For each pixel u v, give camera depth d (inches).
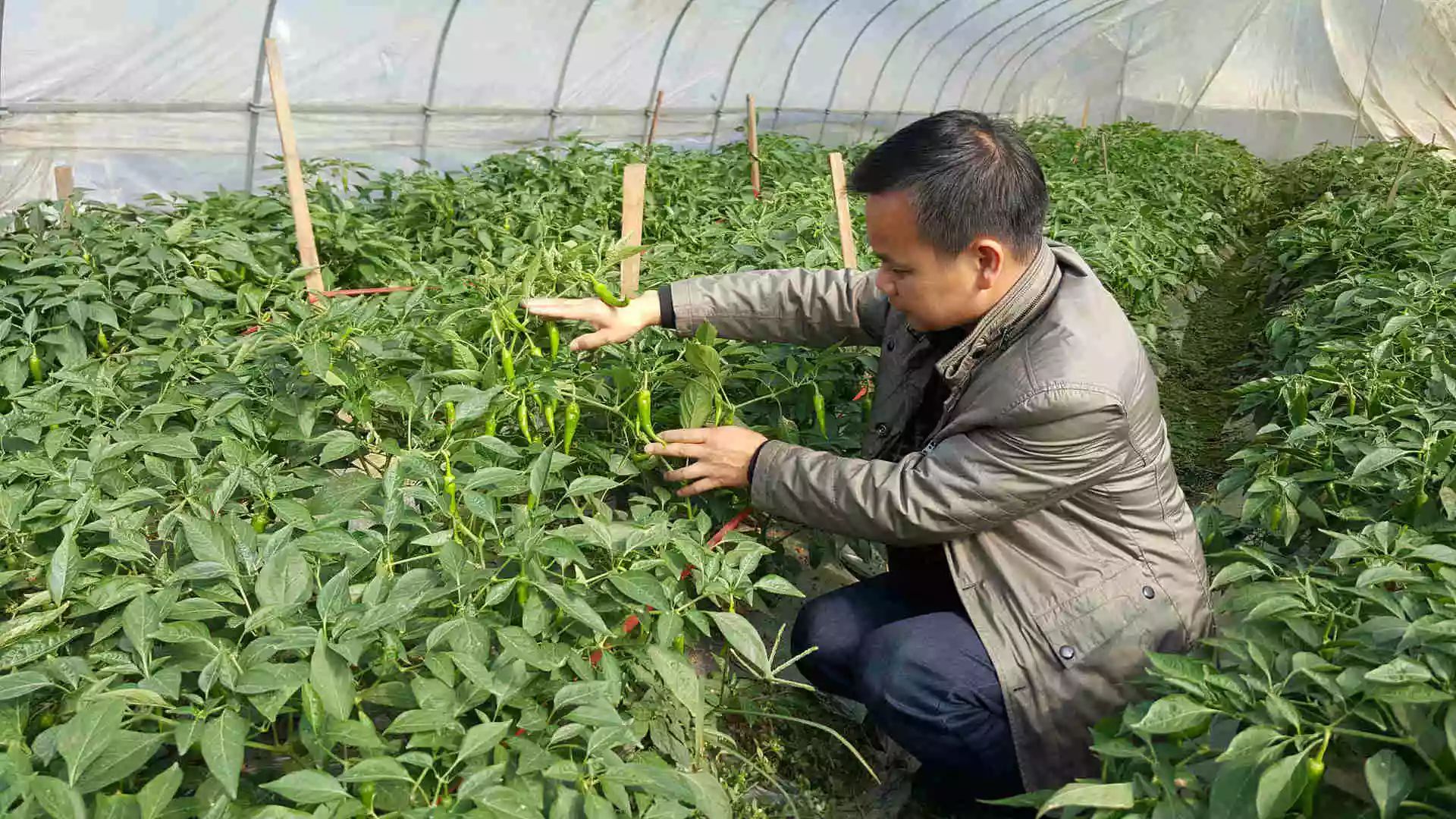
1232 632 83.7
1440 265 213.9
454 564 84.4
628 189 127.6
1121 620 97.5
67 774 65.4
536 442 111.3
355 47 297.3
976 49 675.4
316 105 297.9
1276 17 730.8
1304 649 82.0
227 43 265.9
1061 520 99.2
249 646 73.2
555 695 75.5
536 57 359.6
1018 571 99.6
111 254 170.2
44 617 77.9
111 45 243.9
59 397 120.6
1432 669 70.8
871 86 607.5
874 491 98.7
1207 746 74.5
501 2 325.7
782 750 112.9
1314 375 145.7
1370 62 700.7
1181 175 448.8
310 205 212.7
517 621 88.4
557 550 85.8
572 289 134.2
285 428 110.0
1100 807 71.1
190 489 96.3
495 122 360.5
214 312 150.0
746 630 88.2
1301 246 276.8
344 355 116.4
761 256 204.4
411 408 106.0
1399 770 64.5
